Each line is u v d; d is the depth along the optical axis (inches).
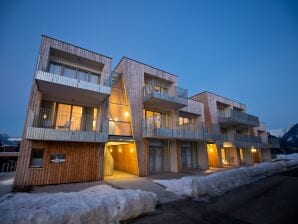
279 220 192.1
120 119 538.3
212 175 361.7
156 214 209.6
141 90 577.0
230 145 804.6
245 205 245.4
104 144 457.1
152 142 593.0
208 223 185.5
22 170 346.0
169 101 562.9
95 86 423.2
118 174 519.8
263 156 1180.5
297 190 327.9
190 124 660.7
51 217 144.8
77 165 407.8
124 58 571.2
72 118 463.8
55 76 376.2
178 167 585.6
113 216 176.4
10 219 137.1
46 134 359.3
